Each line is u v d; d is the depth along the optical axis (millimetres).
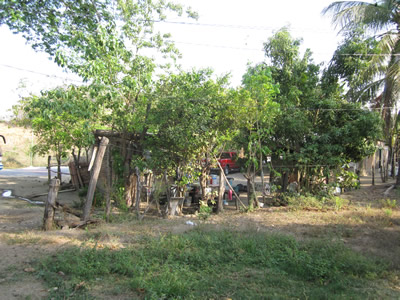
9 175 23500
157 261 6211
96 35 9719
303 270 5859
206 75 11328
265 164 13859
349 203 12734
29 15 9578
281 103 13078
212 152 11312
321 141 12891
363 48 14023
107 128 14086
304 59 14445
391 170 22672
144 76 10836
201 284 5238
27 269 5711
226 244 7273
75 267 5676
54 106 9117
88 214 9211
